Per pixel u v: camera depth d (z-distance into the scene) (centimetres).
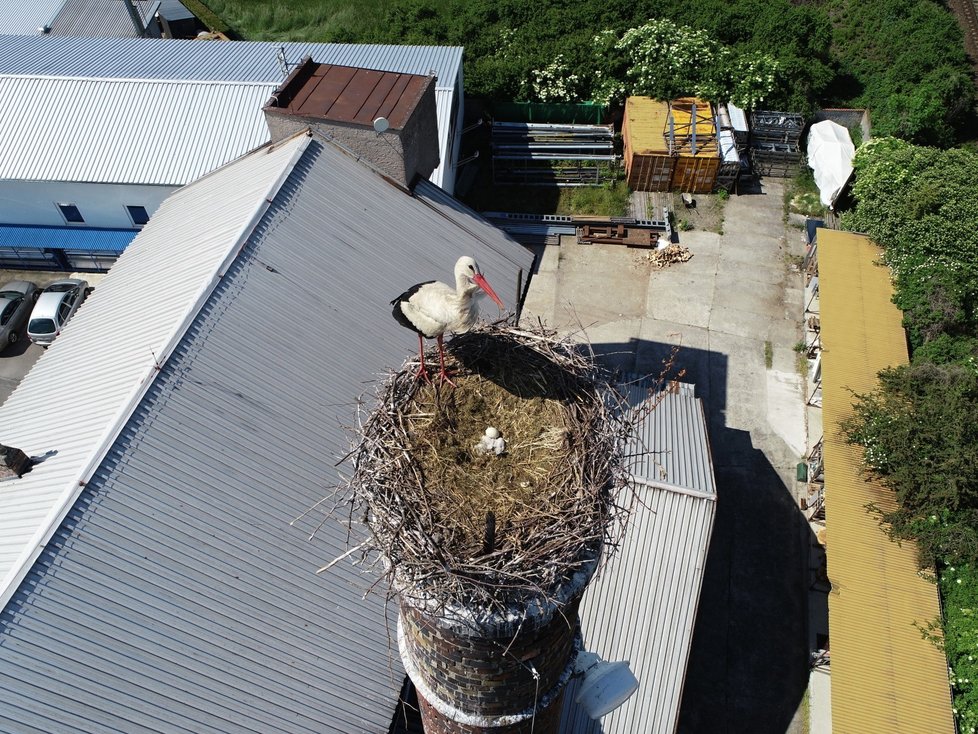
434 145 1834
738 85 2684
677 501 1341
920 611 1465
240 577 1125
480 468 625
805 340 2222
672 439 1487
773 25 2780
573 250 2477
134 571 1069
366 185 1639
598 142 2717
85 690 977
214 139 2242
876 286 2044
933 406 1631
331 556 1191
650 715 1262
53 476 1155
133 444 1160
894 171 2214
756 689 1590
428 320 774
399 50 2631
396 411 666
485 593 545
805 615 1695
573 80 2744
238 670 1066
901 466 1584
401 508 587
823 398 1794
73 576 1033
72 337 1523
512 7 2966
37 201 2305
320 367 1379
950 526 1496
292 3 3597
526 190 2659
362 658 1139
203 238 1539
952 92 2781
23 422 1339
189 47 2664
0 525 1118
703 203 2612
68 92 2311
